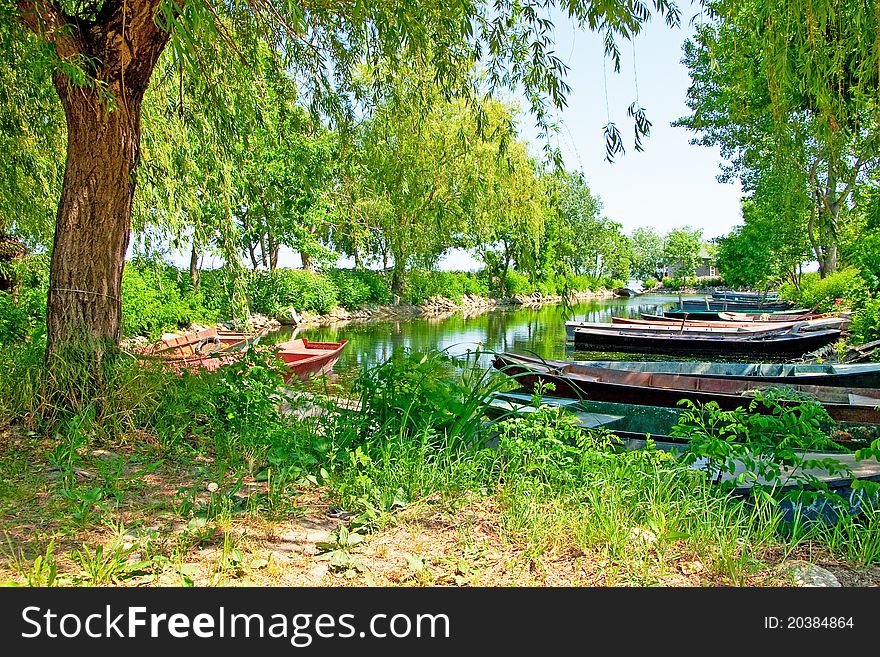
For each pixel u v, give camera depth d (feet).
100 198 15.12
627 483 12.25
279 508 11.06
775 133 12.89
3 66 18.47
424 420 15.15
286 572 8.76
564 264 19.04
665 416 19.17
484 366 31.04
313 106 20.35
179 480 12.34
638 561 9.57
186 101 20.26
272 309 76.74
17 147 20.31
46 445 13.35
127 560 8.63
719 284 275.39
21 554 8.32
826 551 10.69
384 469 12.72
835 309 68.23
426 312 110.93
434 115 20.80
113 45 14.57
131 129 15.37
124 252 16.05
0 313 27.25
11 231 27.07
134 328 45.88
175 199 21.31
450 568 9.12
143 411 15.28
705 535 10.16
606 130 11.93
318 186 23.17
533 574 9.09
